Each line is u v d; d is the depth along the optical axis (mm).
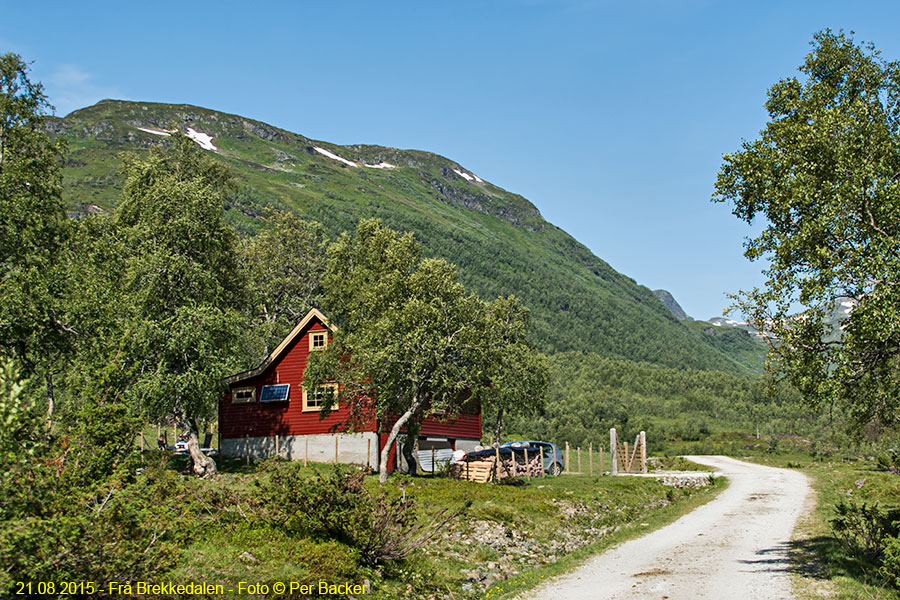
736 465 65062
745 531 24266
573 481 38312
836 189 15719
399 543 16641
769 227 17656
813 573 16359
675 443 102562
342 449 39625
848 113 16953
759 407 120250
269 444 41656
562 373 152750
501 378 40562
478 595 15398
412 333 32594
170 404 34406
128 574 10836
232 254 43625
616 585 15891
